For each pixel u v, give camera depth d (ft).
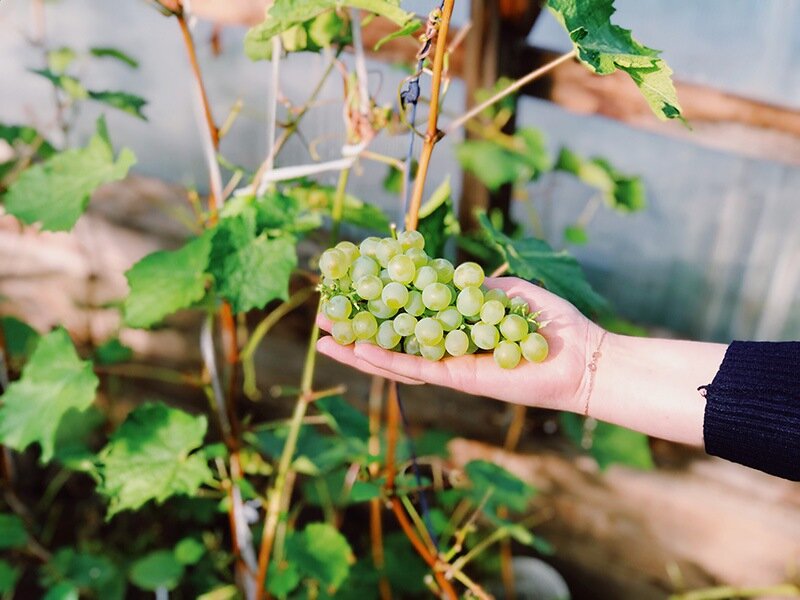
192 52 2.35
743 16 3.33
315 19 2.37
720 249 3.75
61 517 3.97
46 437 2.44
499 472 2.98
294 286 3.72
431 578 2.58
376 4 2.01
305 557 2.77
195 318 3.89
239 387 3.91
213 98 3.97
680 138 3.30
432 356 2.04
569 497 3.59
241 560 2.93
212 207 2.60
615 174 3.42
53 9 4.11
